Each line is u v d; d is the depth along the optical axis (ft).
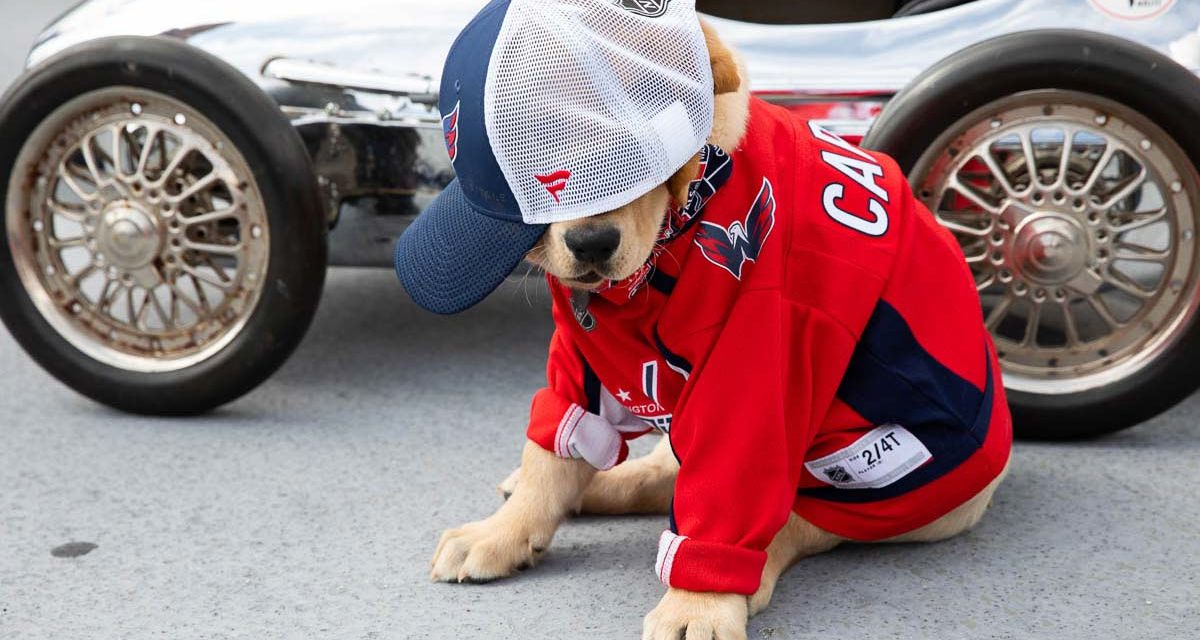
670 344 5.79
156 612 6.52
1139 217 8.31
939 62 8.32
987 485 6.69
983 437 6.46
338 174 9.71
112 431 9.10
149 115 8.89
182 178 9.29
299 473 8.32
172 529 7.50
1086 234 8.29
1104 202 8.25
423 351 10.96
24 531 7.50
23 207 9.16
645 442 8.90
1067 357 8.51
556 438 6.59
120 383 9.18
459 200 5.77
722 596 5.87
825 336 5.96
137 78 8.64
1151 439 8.62
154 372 9.18
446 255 5.55
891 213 6.26
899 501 6.53
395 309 12.23
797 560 6.84
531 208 5.12
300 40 9.71
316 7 9.82
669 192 5.32
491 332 11.50
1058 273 8.35
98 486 8.13
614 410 6.63
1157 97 7.92
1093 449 8.46
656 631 5.78
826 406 6.12
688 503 5.86
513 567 6.81
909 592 6.57
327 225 9.18
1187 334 8.21
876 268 6.06
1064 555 6.95
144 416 9.40
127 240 9.03
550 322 11.80
